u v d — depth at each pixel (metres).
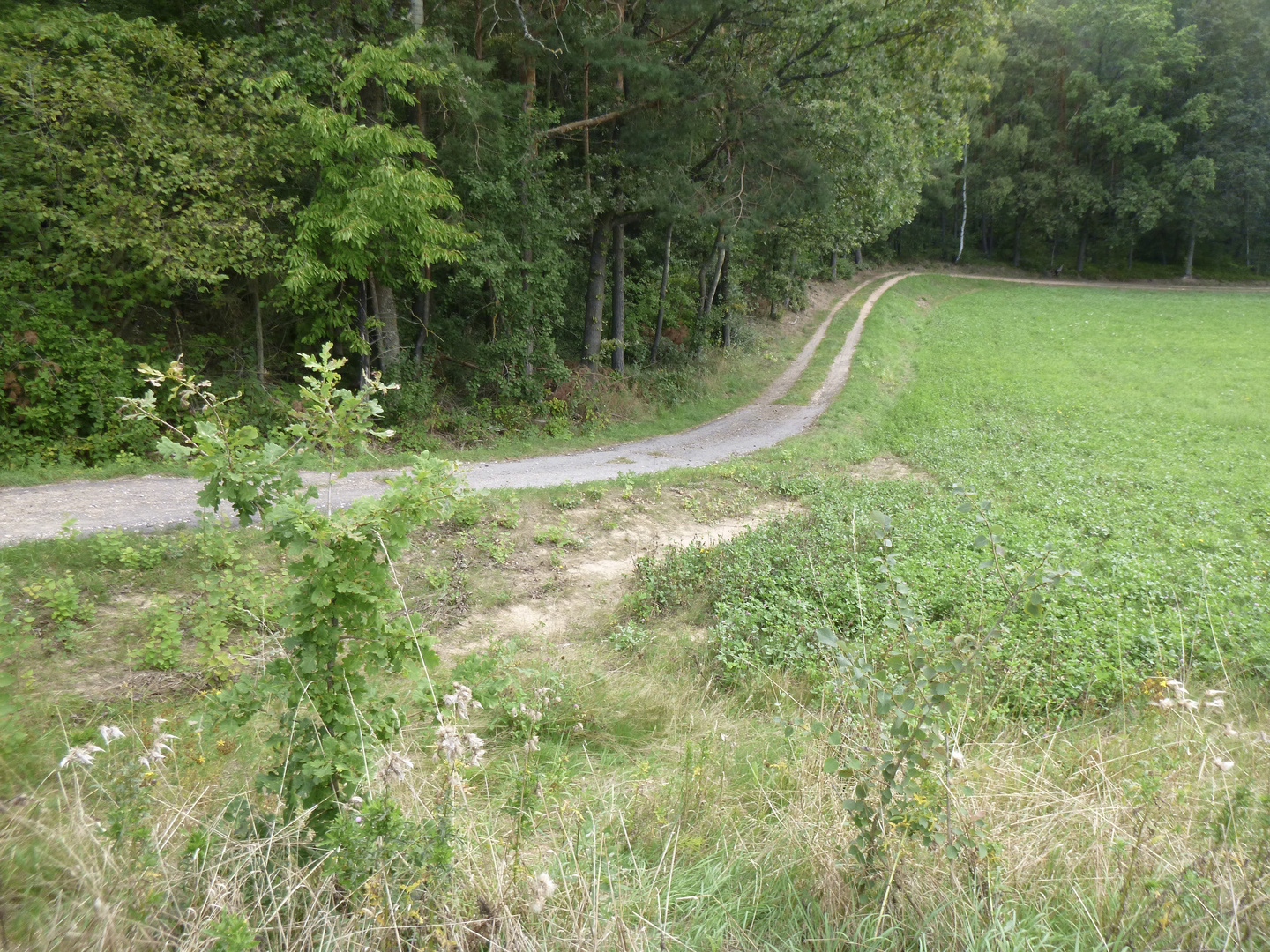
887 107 19.27
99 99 12.19
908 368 29.62
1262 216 53.28
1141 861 3.08
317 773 2.92
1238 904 2.64
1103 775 3.77
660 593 8.88
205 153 13.27
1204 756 3.70
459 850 3.07
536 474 14.20
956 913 2.83
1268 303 42.28
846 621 7.78
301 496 3.13
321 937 2.56
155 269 13.57
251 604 7.06
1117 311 40.72
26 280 12.91
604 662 7.31
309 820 3.11
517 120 17.48
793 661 7.07
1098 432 18.70
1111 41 53.34
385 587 3.17
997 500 13.08
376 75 13.93
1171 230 57.28
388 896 2.59
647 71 17.00
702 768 4.34
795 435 19.75
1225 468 14.95
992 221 62.25
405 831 2.88
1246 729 4.88
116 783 3.30
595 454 17.19
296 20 14.45
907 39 19.09
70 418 12.65
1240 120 50.28
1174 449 16.78
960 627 6.24
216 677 6.20
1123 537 10.49
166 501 10.16
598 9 18.98
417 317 18.47
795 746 4.67
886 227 25.23
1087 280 56.94
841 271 49.31
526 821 3.59
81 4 14.08
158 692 6.27
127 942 2.45
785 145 18.59
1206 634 7.13
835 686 3.89
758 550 9.81
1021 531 10.62
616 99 18.97
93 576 7.60
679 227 23.42
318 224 13.75
